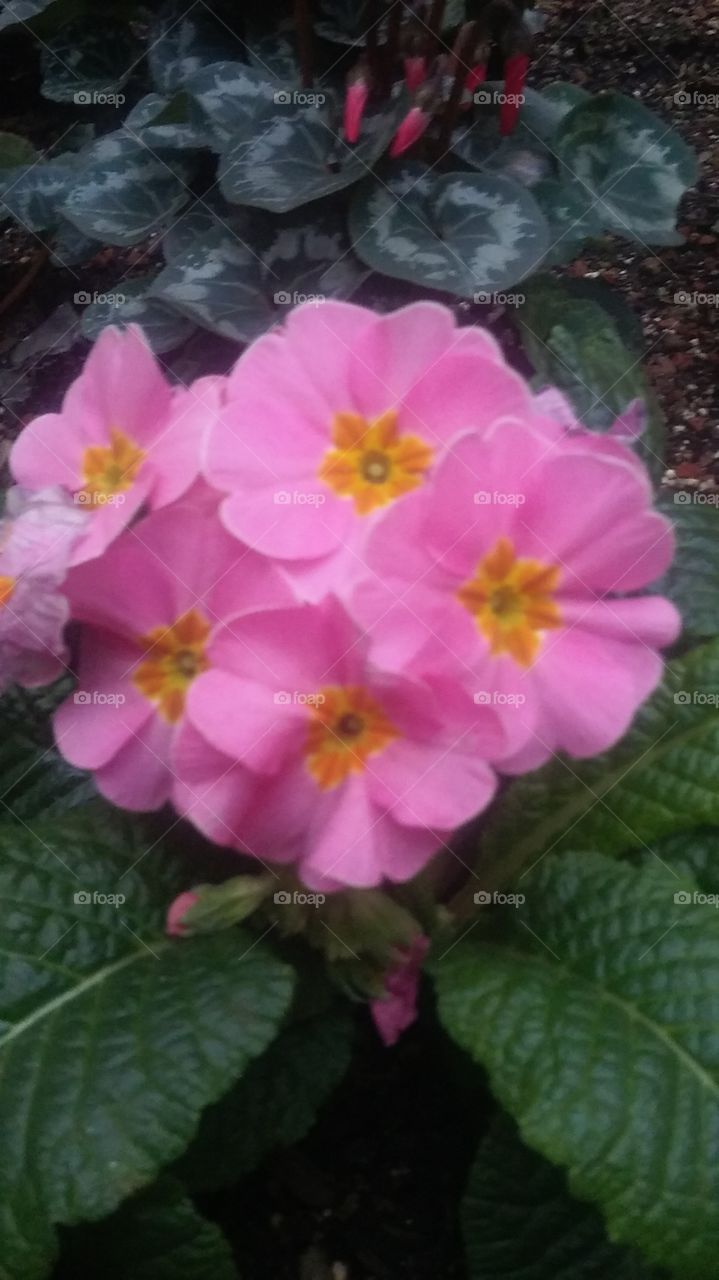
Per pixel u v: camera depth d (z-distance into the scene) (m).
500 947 0.20
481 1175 0.20
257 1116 0.21
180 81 0.39
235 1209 0.24
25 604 0.17
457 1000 0.19
